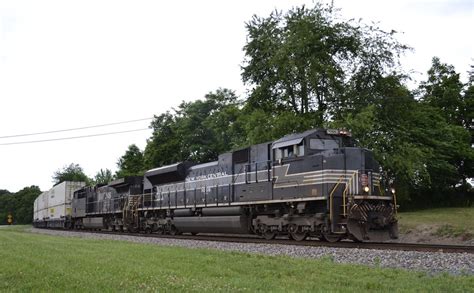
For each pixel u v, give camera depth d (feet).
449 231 83.71
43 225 193.06
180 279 31.27
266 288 28.43
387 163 91.81
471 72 148.46
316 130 67.05
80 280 31.07
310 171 64.34
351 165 62.85
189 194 94.07
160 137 173.88
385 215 62.34
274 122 97.60
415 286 29.19
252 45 108.78
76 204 156.15
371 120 92.94
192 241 69.82
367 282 30.55
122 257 45.52
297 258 44.83
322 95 103.86
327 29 101.04
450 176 130.11
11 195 369.71
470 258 40.52
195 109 169.37
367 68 102.99
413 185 112.06
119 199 125.08
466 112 144.87
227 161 83.25
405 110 104.32
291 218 68.03
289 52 99.96
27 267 37.91
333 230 60.39
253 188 75.15
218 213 84.07
